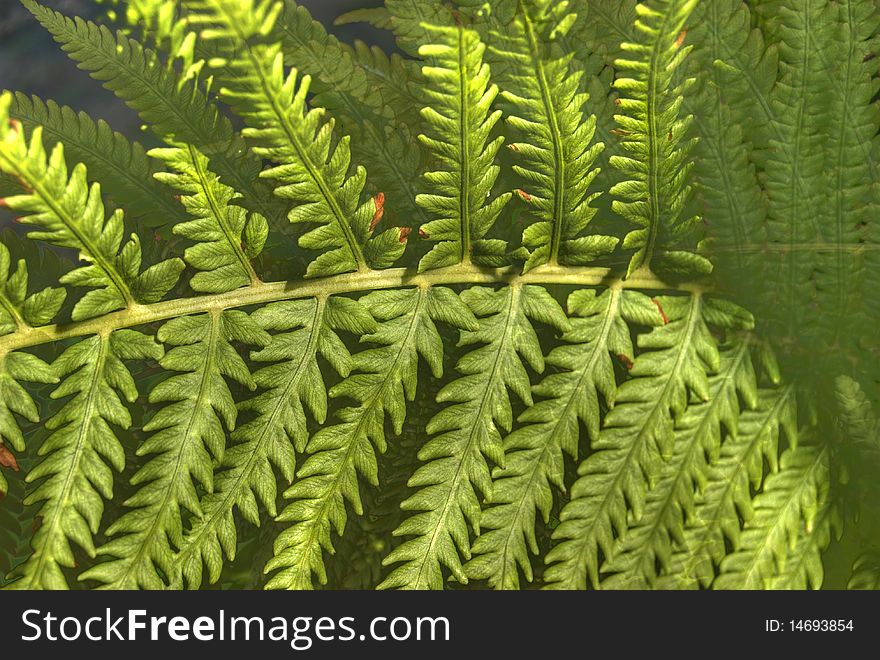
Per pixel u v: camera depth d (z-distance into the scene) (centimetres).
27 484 123
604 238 116
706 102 119
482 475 112
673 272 118
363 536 132
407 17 126
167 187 133
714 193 120
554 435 113
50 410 129
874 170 119
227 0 87
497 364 114
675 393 114
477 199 112
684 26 120
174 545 110
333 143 128
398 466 132
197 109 119
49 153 130
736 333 117
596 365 114
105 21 123
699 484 112
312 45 127
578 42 121
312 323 114
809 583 125
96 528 104
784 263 119
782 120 120
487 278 116
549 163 110
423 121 131
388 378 113
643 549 112
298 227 127
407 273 116
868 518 118
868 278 119
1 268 104
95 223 104
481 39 117
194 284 112
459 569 110
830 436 116
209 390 110
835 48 119
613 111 123
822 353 117
